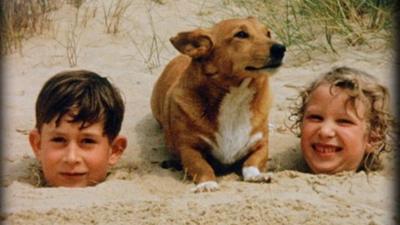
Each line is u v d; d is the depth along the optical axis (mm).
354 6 3088
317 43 2945
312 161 2209
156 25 3209
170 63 2406
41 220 1876
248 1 3293
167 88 2326
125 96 2645
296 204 1930
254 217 1868
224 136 2189
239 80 2150
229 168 2252
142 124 2461
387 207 1950
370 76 2287
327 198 1989
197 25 3205
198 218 1869
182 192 2068
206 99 2176
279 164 2287
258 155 2201
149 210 1916
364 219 1881
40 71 2879
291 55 2898
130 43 3088
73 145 2115
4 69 2895
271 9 3207
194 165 2158
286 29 3055
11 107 2578
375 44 2910
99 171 2146
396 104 2438
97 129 2127
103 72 2846
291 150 2334
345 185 2062
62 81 2131
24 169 2221
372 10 3025
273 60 2113
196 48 2160
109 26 3178
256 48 2115
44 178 2174
